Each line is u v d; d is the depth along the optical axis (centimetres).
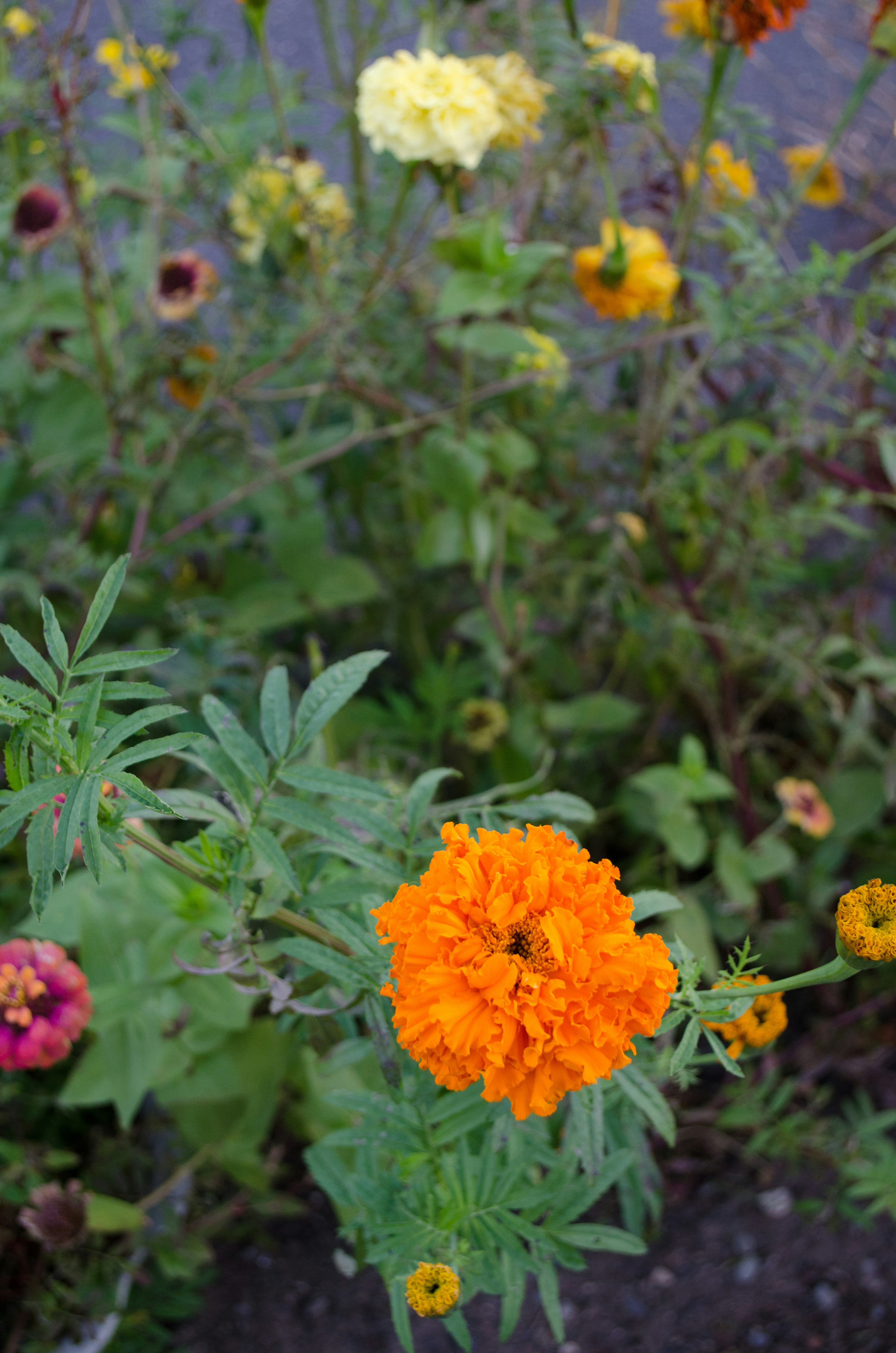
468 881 65
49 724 64
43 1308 89
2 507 113
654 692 124
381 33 157
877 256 116
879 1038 113
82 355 114
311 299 110
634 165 136
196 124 103
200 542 114
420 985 65
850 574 129
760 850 105
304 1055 92
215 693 100
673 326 107
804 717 130
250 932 72
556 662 124
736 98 192
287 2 189
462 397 103
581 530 123
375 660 71
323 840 73
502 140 100
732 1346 97
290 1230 102
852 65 202
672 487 108
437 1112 72
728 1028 72
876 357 98
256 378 107
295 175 103
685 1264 101
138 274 113
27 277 116
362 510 128
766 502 121
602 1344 97
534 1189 71
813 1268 100
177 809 70
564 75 101
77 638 109
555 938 64
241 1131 92
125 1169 97
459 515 110
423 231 100
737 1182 104
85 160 110
